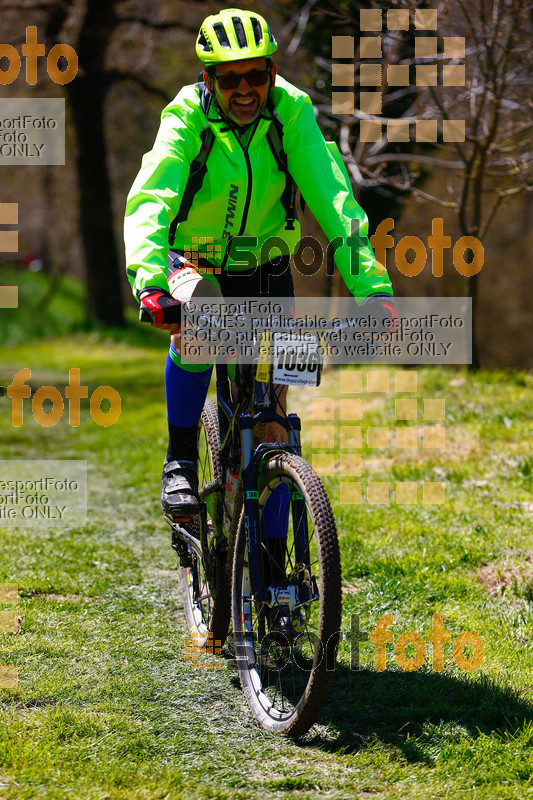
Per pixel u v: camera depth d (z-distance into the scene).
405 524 9.36
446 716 5.49
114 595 7.96
